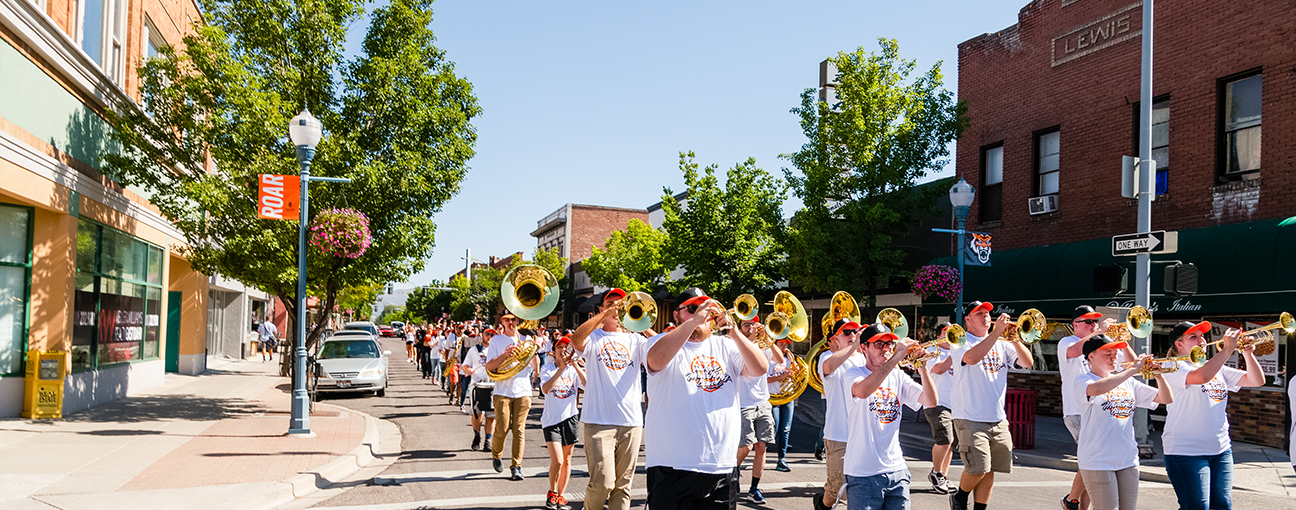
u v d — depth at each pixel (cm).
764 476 944
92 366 1498
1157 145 1529
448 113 1509
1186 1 1470
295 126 1197
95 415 1344
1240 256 1252
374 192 1434
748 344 463
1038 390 1662
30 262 1308
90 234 1468
